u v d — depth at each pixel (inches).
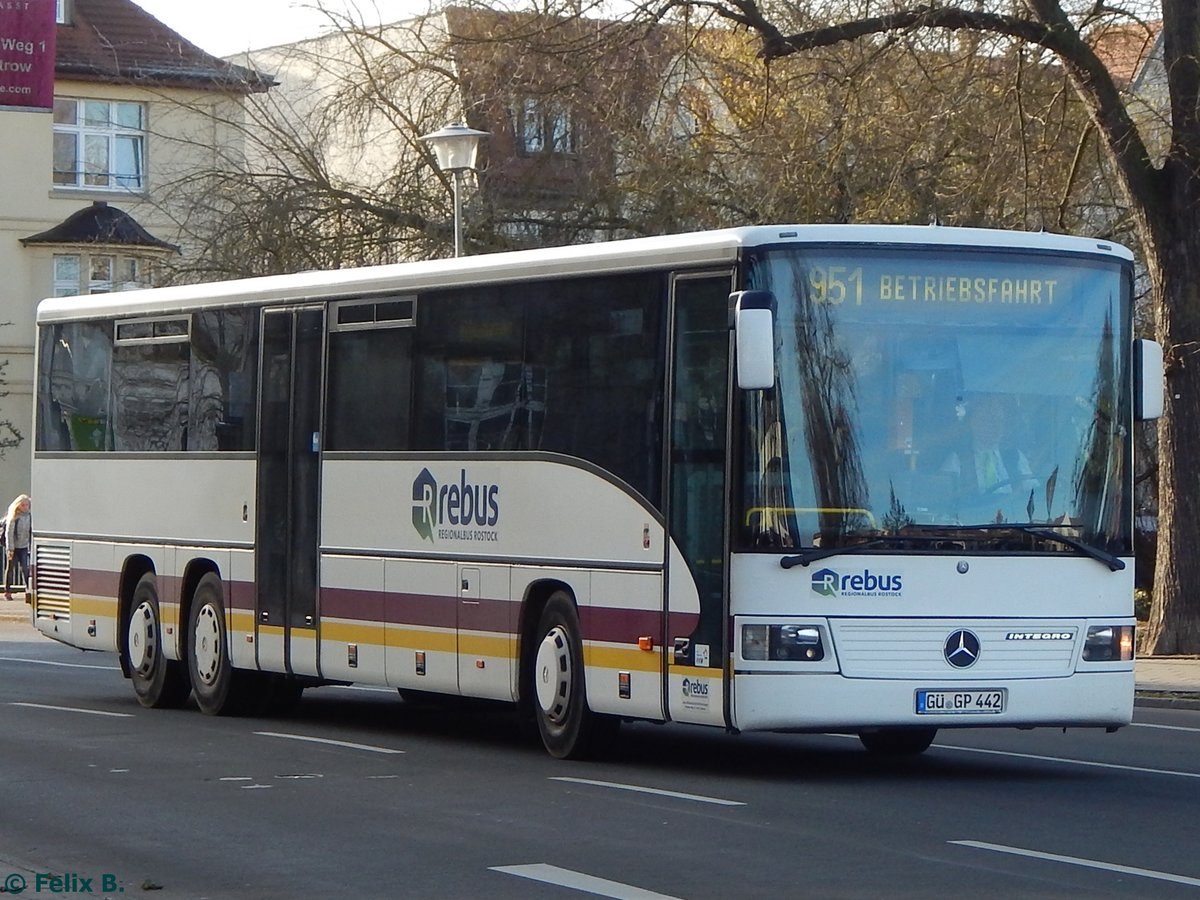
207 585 768.3
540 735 649.6
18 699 834.2
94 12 2272.4
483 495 626.8
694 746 657.0
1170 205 1002.7
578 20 1128.2
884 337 543.2
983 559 542.9
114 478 829.2
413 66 1365.7
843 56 1065.5
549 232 1373.0
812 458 534.6
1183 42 986.1
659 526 558.9
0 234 2183.8
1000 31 981.2
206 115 1582.2
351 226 1425.9
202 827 460.8
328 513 698.2
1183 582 1014.4
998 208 1055.6
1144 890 372.8
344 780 549.3
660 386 561.3
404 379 665.6
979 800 507.5
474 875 394.3
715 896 367.9
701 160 1306.6
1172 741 683.4
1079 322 561.0
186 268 1455.5
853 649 532.7
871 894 368.8
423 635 652.1
